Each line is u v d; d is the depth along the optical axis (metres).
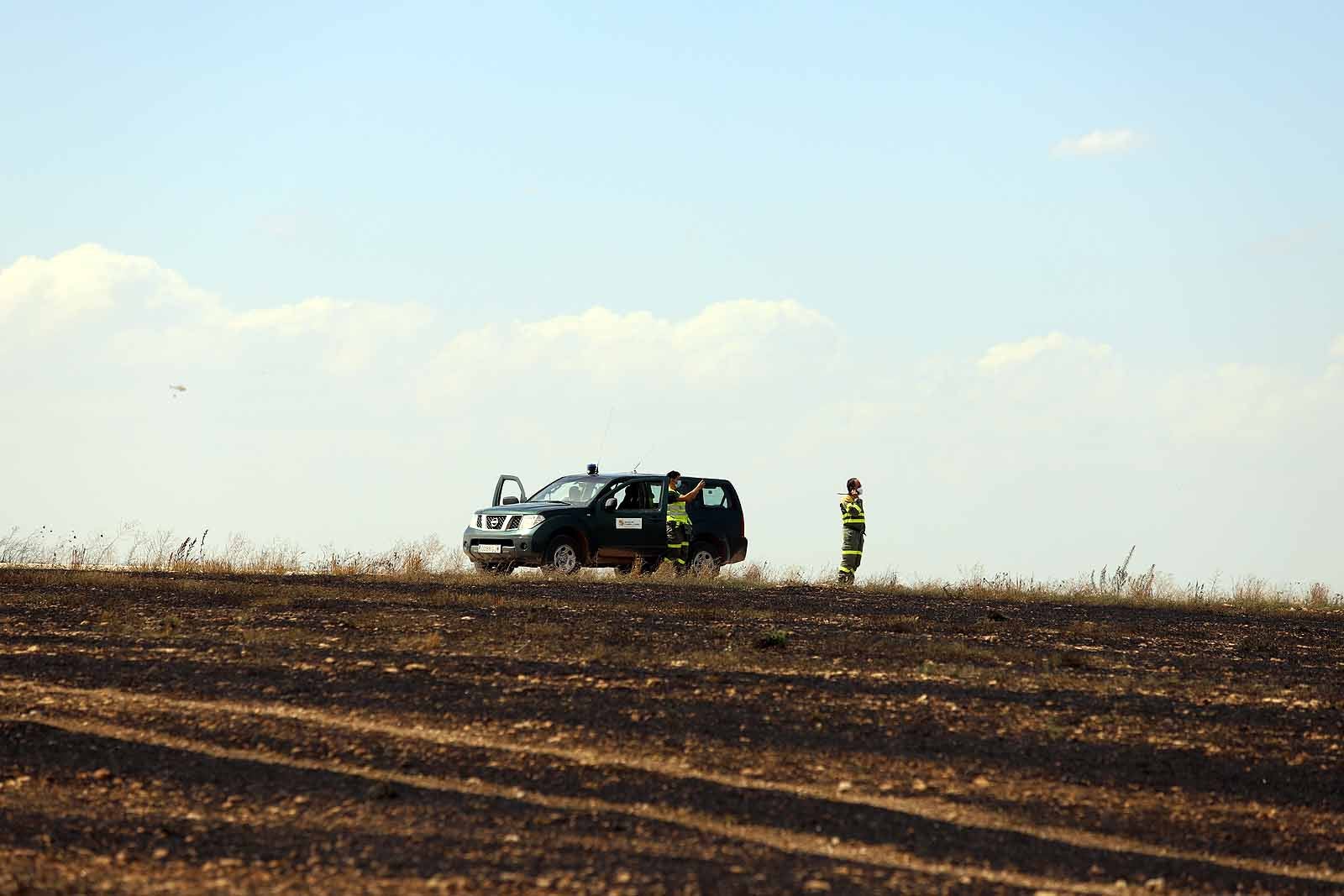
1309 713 43.50
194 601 64.31
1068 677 48.28
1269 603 85.50
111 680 42.97
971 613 71.44
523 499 103.00
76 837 28.73
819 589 86.69
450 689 42.28
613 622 59.38
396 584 78.50
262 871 26.95
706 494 103.19
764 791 33.19
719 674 46.03
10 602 62.72
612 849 28.45
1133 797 34.16
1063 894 27.33
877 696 43.31
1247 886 28.62
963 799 33.31
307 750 35.47
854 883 27.06
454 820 30.11
